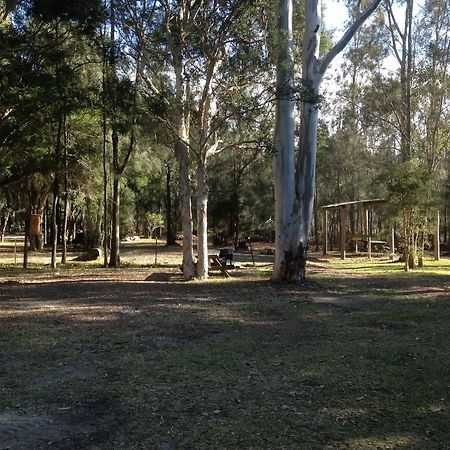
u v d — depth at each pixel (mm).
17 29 13891
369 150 38906
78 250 35250
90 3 12180
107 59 14344
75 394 5180
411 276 18047
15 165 19672
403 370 6074
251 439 4105
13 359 6523
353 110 31875
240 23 13625
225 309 10477
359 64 27547
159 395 5148
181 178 16125
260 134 16297
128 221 44188
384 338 7828
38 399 5043
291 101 14180
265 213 42250
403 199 20297
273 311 10305
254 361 6434
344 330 8445
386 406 4875
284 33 13430
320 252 36219
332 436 4176
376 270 20969
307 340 7676
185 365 6227
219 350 6992
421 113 26922
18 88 13828
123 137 23188
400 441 4090
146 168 28609
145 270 20484
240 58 13500
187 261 16359
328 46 17531
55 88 13977
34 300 11734
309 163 14742
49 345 7254
